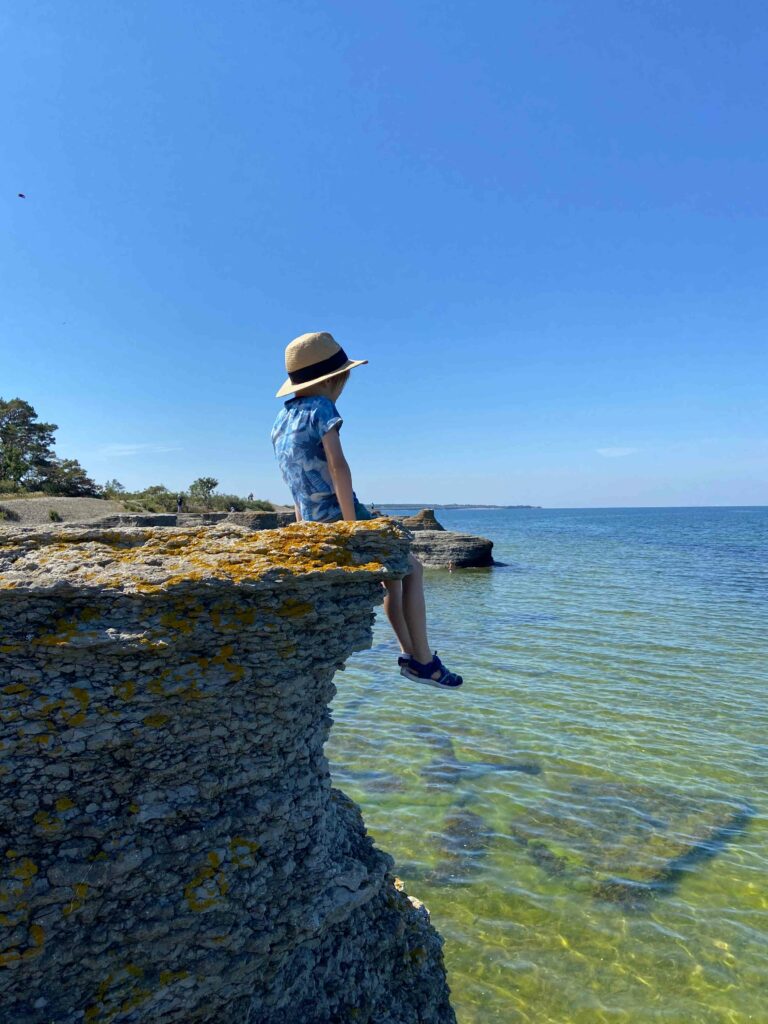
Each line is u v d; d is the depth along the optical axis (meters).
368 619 4.05
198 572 3.35
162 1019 3.39
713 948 6.18
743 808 8.78
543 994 5.61
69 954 3.17
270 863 3.74
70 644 3.10
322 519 4.41
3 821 3.14
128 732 3.30
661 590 29.36
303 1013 3.96
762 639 18.75
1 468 60.56
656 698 13.24
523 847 7.81
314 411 4.33
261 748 3.76
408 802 8.83
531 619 22.06
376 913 4.66
